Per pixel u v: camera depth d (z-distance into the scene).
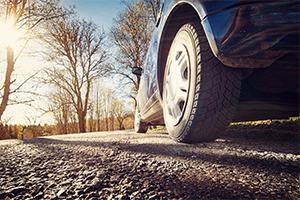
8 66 11.81
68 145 2.25
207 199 0.83
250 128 3.44
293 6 1.29
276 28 1.31
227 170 1.16
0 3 12.00
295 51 1.32
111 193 0.91
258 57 1.39
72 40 21.52
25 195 0.93
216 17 1.50
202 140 1.91
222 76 1.71
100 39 22.44
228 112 1.75
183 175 1.10
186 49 1.94
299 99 1.87
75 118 26.73
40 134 20.59
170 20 2.17
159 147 1.83
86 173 1.18
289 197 0.83
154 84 2.74
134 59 21.67
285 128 3.18
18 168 1.34
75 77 22.27
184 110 1.91
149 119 4.26
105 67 22.56
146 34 20.89
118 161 1.40
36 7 13.02
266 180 1.01
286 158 1.40
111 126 31.22
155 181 1.02
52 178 1.12
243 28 1.39
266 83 1.78
